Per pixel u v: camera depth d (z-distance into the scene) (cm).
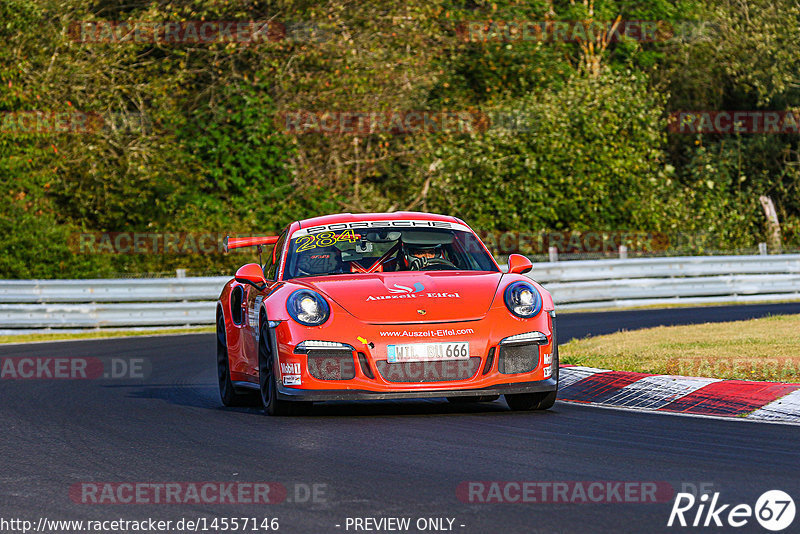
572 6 10219
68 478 1944
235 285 3161
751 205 10481
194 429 2516
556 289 7044
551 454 2025
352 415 2675
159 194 8194
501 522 1505
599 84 9131
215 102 8694
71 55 8331
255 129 8431
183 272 6638
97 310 6341
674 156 11038
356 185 8788
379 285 2630
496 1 9506
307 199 8494
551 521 1503
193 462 2056
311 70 8681
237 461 2048
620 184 8944
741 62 10606
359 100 8419
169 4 8656
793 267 7675
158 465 2041
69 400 3250
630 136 9206
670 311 6575
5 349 5281
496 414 2620
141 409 2978
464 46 9075
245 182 8500
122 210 8031
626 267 7288
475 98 9456
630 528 1453
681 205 9300
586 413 2603
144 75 8562
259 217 8431
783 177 11106
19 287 6366
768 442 2095
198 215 8219
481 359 2505
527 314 2577
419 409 2784
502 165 8644
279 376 2558
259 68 8681
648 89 10831
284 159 8638
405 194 8981
